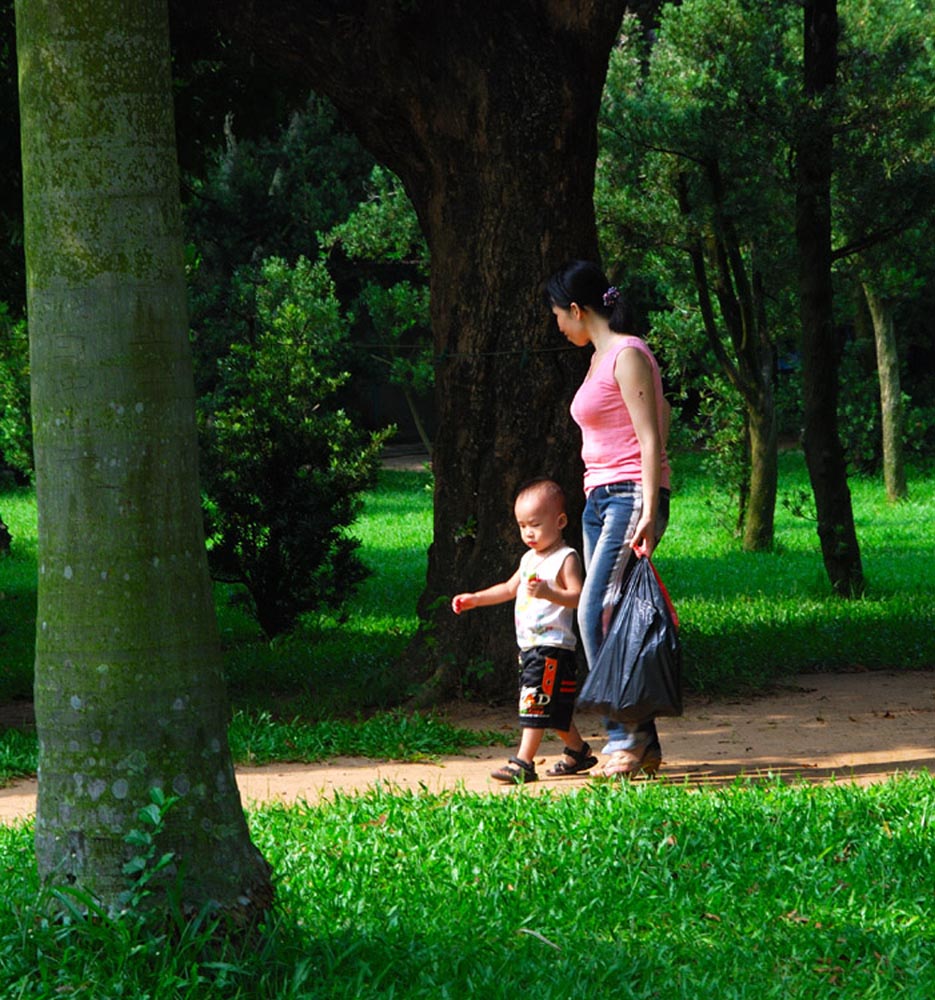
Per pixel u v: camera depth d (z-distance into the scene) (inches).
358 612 654.5
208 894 147.6
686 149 621.6
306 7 346.9
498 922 167.8
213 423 587.2
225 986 143.0
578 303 249.8
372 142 365.7
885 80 582.2
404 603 689.6
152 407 145.6
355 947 155.0
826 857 193.0
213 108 482.9
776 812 212.7
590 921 168.7
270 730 308.5
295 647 520.4
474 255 348.2
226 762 152.0
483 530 351.9
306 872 185.2
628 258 756.0
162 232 146.9
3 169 443.5
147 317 145.1
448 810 220.7
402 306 1258.6
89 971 140.5
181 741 147.1
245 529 563.2
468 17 341.7
